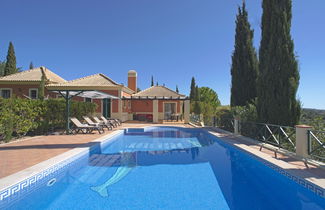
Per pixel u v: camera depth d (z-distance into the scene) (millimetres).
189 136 13898
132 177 5672
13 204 4043
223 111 17750
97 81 23172
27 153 6762
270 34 10008
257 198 4453
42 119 11758
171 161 7375
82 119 16641
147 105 27609
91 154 8195
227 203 4191
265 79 9867
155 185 5109
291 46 9414
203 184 5199
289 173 4949
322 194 3939
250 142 9586
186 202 4215
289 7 9742
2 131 8523
